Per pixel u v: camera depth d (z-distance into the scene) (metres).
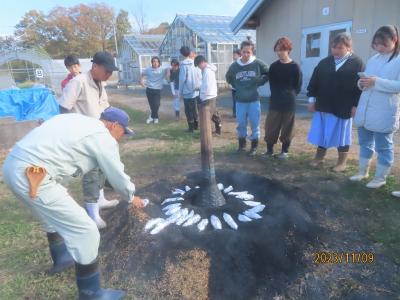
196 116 7.82
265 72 5.32
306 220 3.24
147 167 5.50
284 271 2.64
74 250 2.20
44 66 20.19
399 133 6.97
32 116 8.48
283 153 5.55
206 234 2.82
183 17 21.77
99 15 54.62
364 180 4.39
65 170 2.07
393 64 3.58
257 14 13.27
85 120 2.15
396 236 3.16
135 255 2.80
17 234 3.49
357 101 4.38
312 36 11.69
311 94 4.77
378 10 9.46
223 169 4.68
